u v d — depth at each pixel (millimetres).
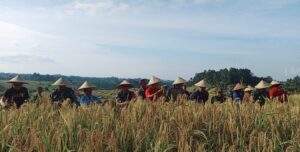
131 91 16281
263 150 8078
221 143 8938
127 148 8508
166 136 8375
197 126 9812
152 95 15906
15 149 7930
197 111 10688
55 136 8148
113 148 7863
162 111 10945
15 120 10008
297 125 10234
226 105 11859
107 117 9930
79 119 9820
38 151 7656
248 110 11289
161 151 7906
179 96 12219
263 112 11148
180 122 9719
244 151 8477
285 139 9523
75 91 16094
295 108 11836
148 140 8539
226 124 9570
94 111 10789
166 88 16000
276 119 10375
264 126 10016
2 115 10500
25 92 16656
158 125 9742
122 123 9320
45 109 11875
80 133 8445
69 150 7672
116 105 12094
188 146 7863
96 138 7887
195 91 17078
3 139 8344
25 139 8500
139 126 9195
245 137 9469
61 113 10008
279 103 12992
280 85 17844
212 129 9641
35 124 9586
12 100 15641
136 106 11258
